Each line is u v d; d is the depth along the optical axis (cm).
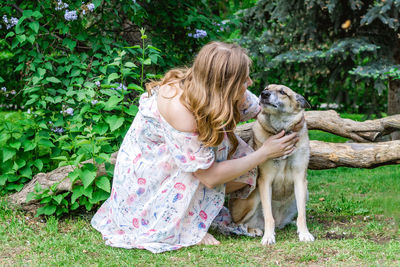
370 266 241
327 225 350
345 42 689
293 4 723
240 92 273
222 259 263
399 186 469
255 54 776
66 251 279
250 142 361
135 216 293
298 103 313
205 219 296
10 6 428
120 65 423
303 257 260
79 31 420
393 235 309
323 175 565
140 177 290
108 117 367
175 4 511
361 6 700
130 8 464
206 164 271
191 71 277
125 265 255
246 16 787
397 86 759
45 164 423
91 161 372
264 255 271
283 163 316
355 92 835
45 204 361
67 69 398
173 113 268
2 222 336
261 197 319
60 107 414
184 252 277
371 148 376
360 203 414
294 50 756
